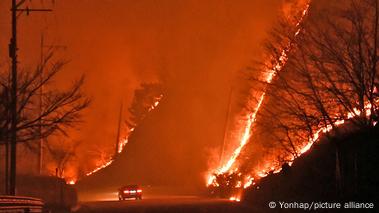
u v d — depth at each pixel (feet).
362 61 95.96
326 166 111.75
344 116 100.22
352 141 96.07
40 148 129.90
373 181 90.27
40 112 98.78
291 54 111.65
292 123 116.67
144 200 191.83
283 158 131.03
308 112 114.42
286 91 116.67
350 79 99.45
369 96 96.68
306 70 104.17
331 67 104.01
